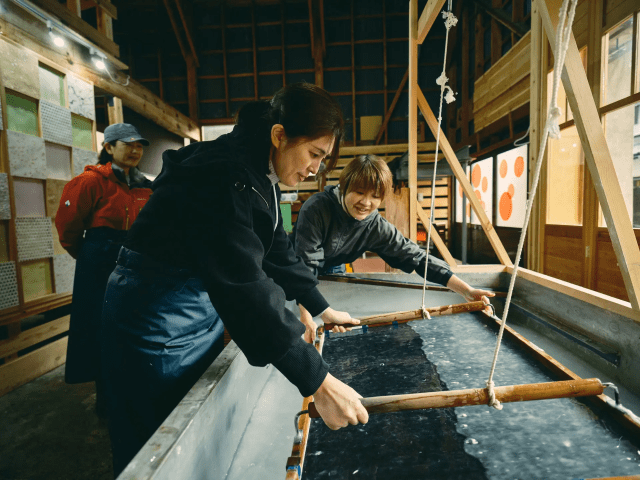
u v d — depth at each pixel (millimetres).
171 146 6102
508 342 1250
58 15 2443
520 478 660
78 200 1710
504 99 5207
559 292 1462
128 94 3926
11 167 2078
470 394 671
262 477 794
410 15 2244
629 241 1040
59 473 1352
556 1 1021
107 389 885
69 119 2533
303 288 1103
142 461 500
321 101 688
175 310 827
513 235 4910
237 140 766
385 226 1567
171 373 841
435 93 8211
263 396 1139
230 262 652
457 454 732
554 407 873
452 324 1460
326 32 8336
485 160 5934
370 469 700
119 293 812
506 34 5543
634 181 2713
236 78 8523
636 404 1006
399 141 8469
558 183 3336
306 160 743
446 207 7762
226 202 662
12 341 2053
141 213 782
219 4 8117
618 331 1130
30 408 1819
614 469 670
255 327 634
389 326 1483
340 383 660
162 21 8180
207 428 691
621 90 2646
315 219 1479
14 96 2133
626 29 2564
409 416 876
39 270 2281
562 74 1058
